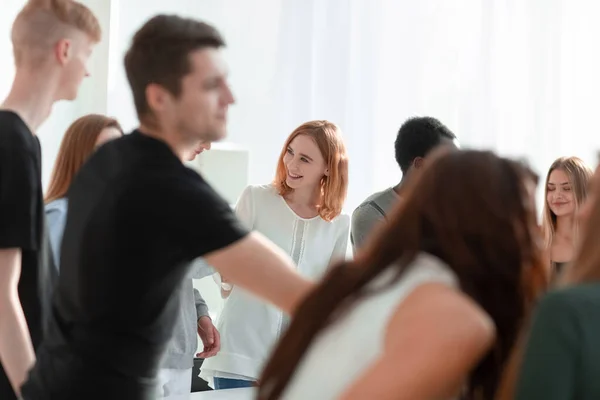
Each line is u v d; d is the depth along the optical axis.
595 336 1.15
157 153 1.45
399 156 3.16
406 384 1.03
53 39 1.80
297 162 3.26
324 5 4.75
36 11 1.80
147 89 1.49
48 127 4.17
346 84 4.75
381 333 1.13
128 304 1.42
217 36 1.52
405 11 4.77
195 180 1.45
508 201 1.20
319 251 3.33
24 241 1.71
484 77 4.64
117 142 1.51
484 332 1.08
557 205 3.59
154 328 1.46
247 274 1.47
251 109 4.71
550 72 4.59
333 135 3.31
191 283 2.62
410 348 1.05
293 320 1.28
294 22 4.73
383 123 4.78
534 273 1.23
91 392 1.43
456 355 1.05
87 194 1.49
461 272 1.17
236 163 4.52
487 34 4.63
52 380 1.48
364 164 4.77
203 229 1.41
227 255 1.46
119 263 1.41
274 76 4.73
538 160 4.60
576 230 3.57
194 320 2.62
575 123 4.60
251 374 3.15
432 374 1.03
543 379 1.15
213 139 1.53
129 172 1.43
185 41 1.47
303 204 3.34
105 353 1.43
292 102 4.75
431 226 1.20
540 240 1.24
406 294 1.14
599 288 1.21
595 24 4.59
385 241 1.23
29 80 1.80
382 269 1.21
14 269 1.72
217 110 1.51
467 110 4.66
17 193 1.71
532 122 4.61
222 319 3.24
